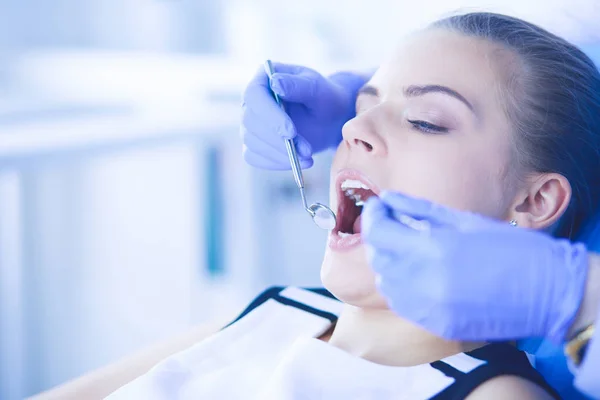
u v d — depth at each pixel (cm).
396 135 92
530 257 70
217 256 238
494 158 92
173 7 260
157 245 239
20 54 234
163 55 249
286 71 116
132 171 230
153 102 210
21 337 193
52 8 241
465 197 90
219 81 217
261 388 90
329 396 83
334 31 248
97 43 254
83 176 215
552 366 102
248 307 109
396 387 82
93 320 221
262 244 234
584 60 103
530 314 71
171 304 233
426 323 72
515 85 95
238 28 256
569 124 97
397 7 228
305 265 256
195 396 89
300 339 92
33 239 195
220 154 223
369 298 90
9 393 190
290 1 248
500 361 82
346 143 96
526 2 133
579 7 128
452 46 96
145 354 110
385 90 98
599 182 102
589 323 75
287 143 98
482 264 69
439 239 70
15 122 170
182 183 235
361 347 92
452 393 79
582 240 103
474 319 70
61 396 98
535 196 96
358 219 105
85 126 170
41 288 201
